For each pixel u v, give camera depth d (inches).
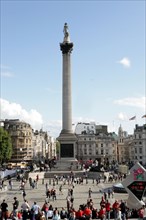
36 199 2461.9
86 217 1561.3
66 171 4399.6
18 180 3902.6
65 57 4975.4
